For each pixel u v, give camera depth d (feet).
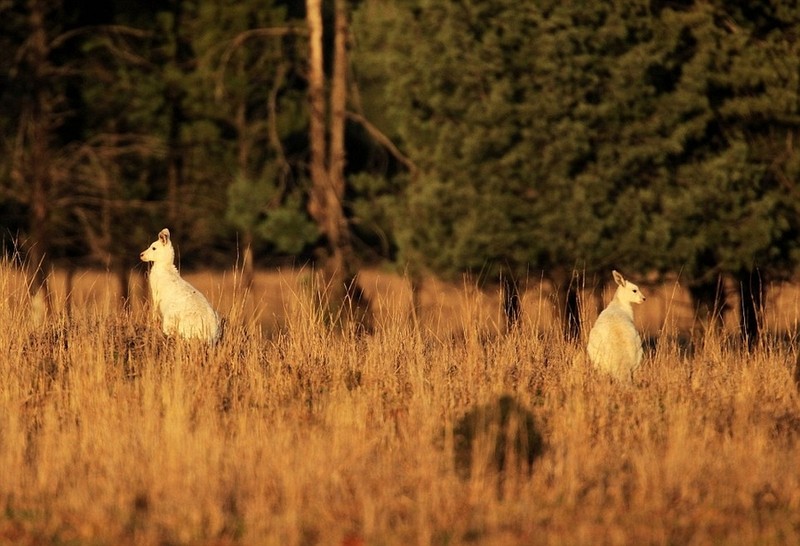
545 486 96.32
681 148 207.10
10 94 312.09
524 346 138.21
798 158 210.79
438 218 213.87
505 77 211.82
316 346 133.08
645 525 88.89
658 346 141.59
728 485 97.45
